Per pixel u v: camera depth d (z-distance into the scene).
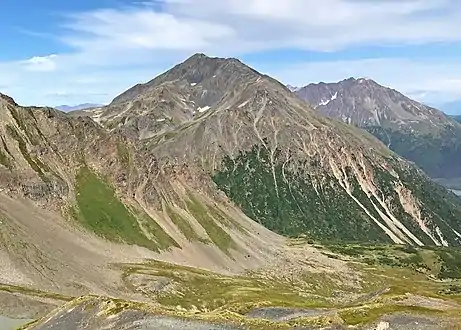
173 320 84.88
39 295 138.00
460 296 133.62
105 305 92.69
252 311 105.62
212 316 86.44
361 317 86.06
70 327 88.56
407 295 109.06
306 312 102.75
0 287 140.38
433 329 79.62
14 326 116.88
